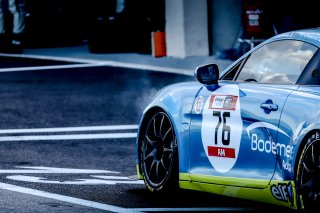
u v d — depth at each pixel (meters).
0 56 55.16
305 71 15.04
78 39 63.12
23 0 57.59
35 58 53.47
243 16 47.19
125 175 20.25
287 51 15.62
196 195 17.61
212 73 16.20
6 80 42.19
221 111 15.88
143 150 17.77
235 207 16.44
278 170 14.76
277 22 47.28
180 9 50.84
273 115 14.84
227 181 15.72
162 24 53.59
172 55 51.72
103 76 43.53
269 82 15.66
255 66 16.09
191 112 16.53
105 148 24.75
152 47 52.34
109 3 60.69
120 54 54.75
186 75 43.59
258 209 16.27
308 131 14.12
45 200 16.75
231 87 15.98
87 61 50.91
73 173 20.34
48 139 26.38
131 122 29.94
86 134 27.39
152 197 17.34
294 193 14.46
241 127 15.45
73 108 33.16
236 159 15.55
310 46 15.25
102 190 18.00
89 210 15.90
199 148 16.33
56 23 62.28
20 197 17.00
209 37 51.22
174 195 17.33
